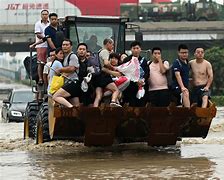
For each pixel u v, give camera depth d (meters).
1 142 26.67
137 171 17.28
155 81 21.52
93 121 21.00
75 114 20.72
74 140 23.84
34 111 27.62
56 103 20.97
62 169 17.94
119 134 21.97
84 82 21.03
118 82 21.16
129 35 54.88
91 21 27.19
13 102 46.34
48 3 96.81
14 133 33.94
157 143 21.92
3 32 102.12
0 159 20.45
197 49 21.73
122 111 20.83
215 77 99.50
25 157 20.91
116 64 21.53
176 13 106.12
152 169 17.62
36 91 28.14
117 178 16.08
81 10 95.69
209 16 106.25
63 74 21.19
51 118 21.84
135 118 21.17
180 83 21.38
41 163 19.33
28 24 99.88
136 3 101.56
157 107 21.02
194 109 21.11
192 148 23.27
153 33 107.19
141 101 21.66
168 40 108.50
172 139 21.80
